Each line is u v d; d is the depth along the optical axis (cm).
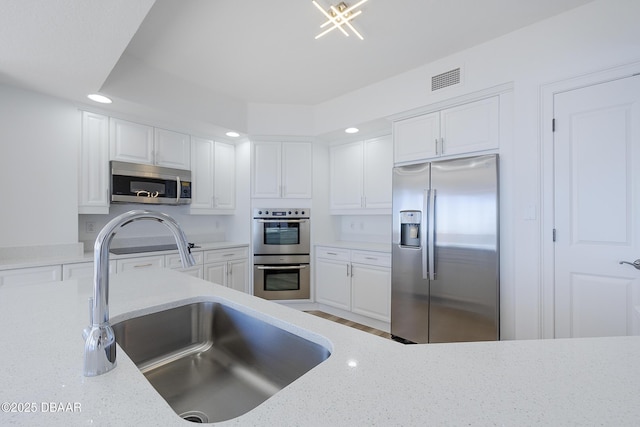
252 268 347
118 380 56
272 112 341
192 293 118
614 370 59
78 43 163
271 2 178
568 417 45
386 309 286
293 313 96
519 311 202
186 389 94
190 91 285
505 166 212
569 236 185
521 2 178
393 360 63
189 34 210
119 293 118
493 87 216
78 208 246
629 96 167
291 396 50
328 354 75
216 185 348
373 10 185
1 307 97
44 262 212
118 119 268
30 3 130
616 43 171
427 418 44
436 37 213
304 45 224
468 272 220
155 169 288
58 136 236
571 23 185
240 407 86
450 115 241
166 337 106
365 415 45
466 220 221
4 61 181
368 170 336
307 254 352
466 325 221
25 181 221
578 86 182
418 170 249
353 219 388
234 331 108
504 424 43
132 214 64
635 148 166
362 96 300
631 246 167
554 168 190
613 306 171
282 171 351
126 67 240
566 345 71
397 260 261
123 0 131
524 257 200
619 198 170
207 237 371
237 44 222
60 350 67
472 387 53
